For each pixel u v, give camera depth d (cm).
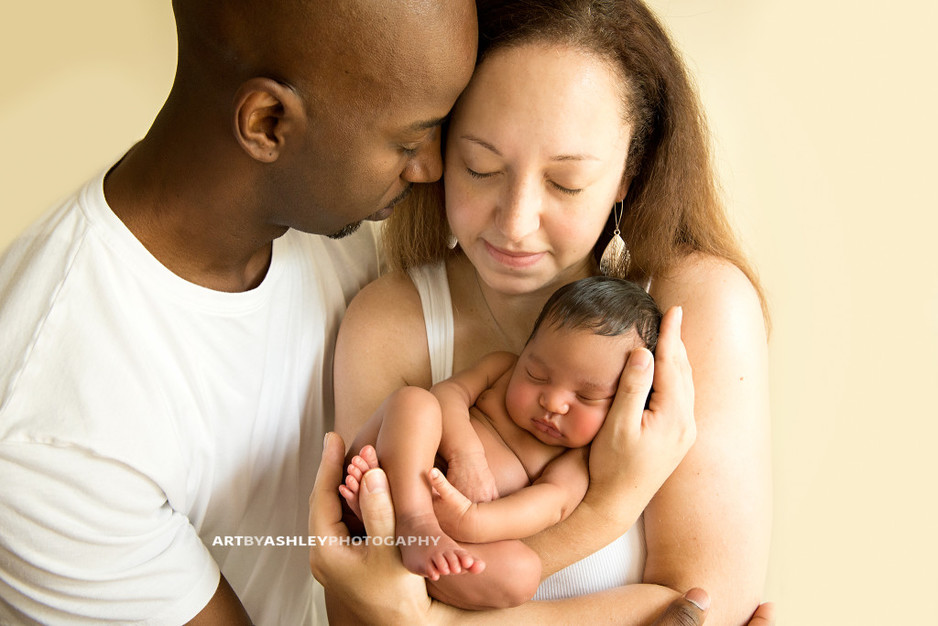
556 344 129
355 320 148
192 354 125
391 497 116
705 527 129
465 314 150
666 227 143
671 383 124
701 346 133
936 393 255
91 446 112
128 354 117
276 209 120
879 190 250
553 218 125
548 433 130
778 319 255
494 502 120
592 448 126
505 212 122
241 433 136
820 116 249
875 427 258
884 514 247
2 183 221
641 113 131
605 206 128
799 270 254
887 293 256
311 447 151
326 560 118
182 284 123
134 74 233
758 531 131
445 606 123
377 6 101
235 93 108
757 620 130
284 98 106
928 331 255
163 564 121
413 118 111
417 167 121
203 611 126
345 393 145
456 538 118
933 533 243
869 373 258
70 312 115
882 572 238
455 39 107
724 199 192
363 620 123
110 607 118
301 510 153
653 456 122
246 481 139
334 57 104
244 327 132
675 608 120
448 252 153
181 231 122
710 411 131
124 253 119
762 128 248
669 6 242
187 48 109
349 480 115
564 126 116
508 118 117
